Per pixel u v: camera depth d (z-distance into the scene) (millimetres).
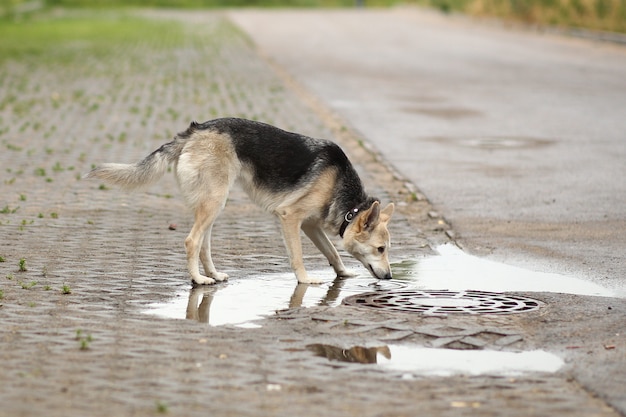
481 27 88812
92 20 94750
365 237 15883
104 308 13953
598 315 13758
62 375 10938
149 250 17781
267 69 51938
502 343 12445
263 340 12492
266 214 21125
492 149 29266
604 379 11008
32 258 16906
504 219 20516
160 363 11430
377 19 102688
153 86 44125
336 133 31828
